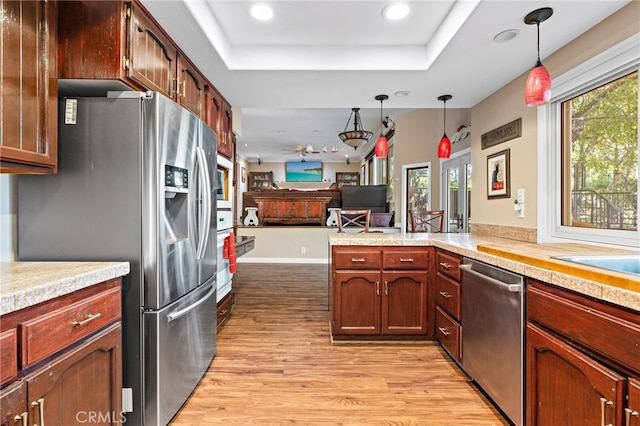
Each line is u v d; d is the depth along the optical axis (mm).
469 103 3262
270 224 6566
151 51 1799
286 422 1674
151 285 1512
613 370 1007
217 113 2939
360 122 6434
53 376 1034
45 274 1164
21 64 1251
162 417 1557
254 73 2529
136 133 1512
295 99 3172
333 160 12844
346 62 2451
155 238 1516
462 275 2109
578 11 1729
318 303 3748
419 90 2908
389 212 7004
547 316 1316
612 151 1884
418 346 2588
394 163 6492
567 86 2084
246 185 12688
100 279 1255
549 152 2309
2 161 1207
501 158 2826
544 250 1669
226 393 1927
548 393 1312
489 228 3014
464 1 1814
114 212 1509
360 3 1939
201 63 2355
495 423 1671
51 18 1411
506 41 2045
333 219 6328
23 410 933
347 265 2602
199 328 2006
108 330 1327
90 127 1512
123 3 1563
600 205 1973
